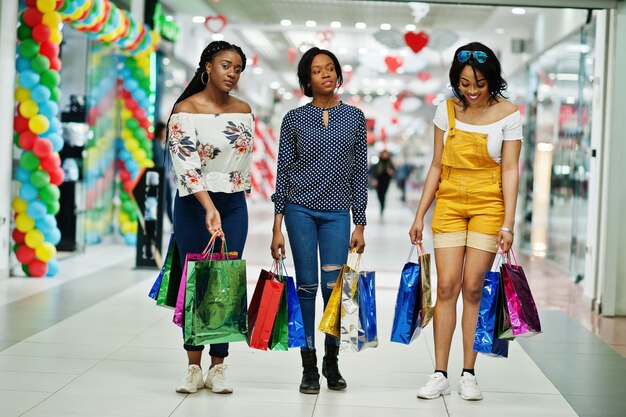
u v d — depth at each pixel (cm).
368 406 443
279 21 1304
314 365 472
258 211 2475
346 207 470
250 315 451
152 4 1248
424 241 1516
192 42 1574
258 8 1220
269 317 435
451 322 473
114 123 1316
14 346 572
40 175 909
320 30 1388
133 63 1302
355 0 1138
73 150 1168
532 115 1427
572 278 1055
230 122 455
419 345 609
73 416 411
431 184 484
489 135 459
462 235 471
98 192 1277
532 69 1422
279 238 470
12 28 892
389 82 2753
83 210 1184
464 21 1303
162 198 1024
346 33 1427
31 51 902
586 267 851
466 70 456
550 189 1273
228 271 432
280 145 473
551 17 1233
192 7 1270
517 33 1412
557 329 700
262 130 2811
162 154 1246
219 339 430
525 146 1488
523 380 516
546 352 604
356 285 445
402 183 3441
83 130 1176
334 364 479
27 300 773
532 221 1410
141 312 718
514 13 1273
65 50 1149
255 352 570
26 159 907
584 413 445
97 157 1265
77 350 564
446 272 470
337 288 445
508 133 461
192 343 427
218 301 429
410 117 3381
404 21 1278
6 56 884
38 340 594
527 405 457
